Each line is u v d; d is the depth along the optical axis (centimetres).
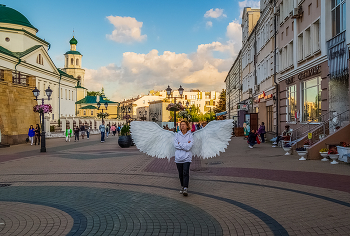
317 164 1195
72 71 9800
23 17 5731
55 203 668
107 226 520
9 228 509
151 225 525
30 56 5625
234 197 713
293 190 773
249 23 4109
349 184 827
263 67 3144
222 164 1268
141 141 759
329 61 1512
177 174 1052
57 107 6875
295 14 1969
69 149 2159
